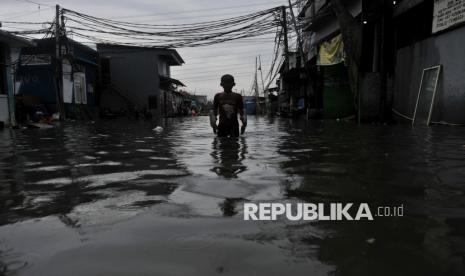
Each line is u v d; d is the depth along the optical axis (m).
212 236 2.15
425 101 13.08
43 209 2.84
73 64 30.22
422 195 3.02
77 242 2.11
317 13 23.36
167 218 2.51
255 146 7.06
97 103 38.00
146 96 39.84
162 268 1.75
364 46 16.70
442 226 2.27
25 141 9.52
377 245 1.99
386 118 15.64
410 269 1.70
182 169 4.49
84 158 5.83
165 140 9.01
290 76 27.91
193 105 73.19
